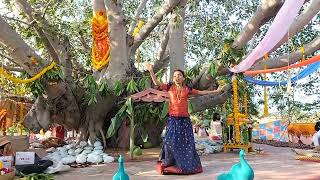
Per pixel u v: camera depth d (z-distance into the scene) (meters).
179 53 10.60
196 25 13.87
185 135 6.15
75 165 7.52
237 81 9.66
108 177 5.96
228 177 4.20
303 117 16.33
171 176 5.90
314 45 8.72
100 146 9.55
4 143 6.84
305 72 10.47
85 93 10.27
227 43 8.58
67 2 12.86
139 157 8.68
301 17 6.80
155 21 11.54
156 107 9.73
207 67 9.91
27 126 9.42
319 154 7.99
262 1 7.46
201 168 6.18
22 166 6.19
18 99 11.77
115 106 10.65
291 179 5.18
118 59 10.41
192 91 6.36
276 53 11.82
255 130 15.37
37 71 8.45
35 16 9.62
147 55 16.17
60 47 10.16
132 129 8.55
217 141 11.11
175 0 10.43
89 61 12.91
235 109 9.45
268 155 8.66
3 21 7.57
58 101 9.62
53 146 10.89
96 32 10.77
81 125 10.53
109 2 10.34
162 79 10.40
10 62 11.62
